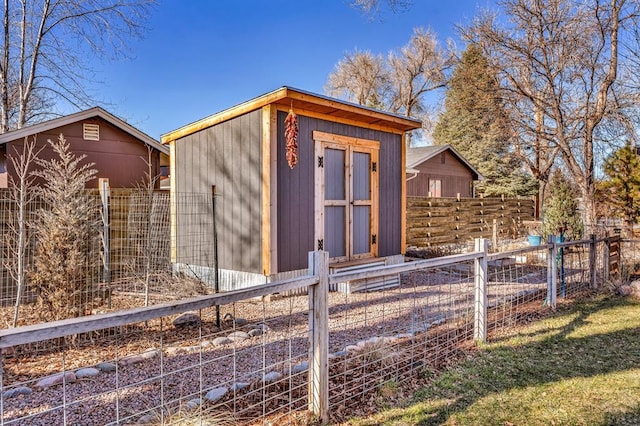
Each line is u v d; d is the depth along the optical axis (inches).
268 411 102.8
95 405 106.3
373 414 106.1
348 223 263.0
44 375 126.5
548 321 191.6
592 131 394.9
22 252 180.4
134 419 97.8
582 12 373.7
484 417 105.4
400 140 302.7
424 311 203.8
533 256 369.1
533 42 399.2
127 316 67.1
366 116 257.9
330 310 207.3
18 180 312.8
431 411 108.1
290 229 232.8
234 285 242.1
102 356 143.0
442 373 131.4
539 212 655.1
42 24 481.1
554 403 112.8
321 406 100.8
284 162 229.8
